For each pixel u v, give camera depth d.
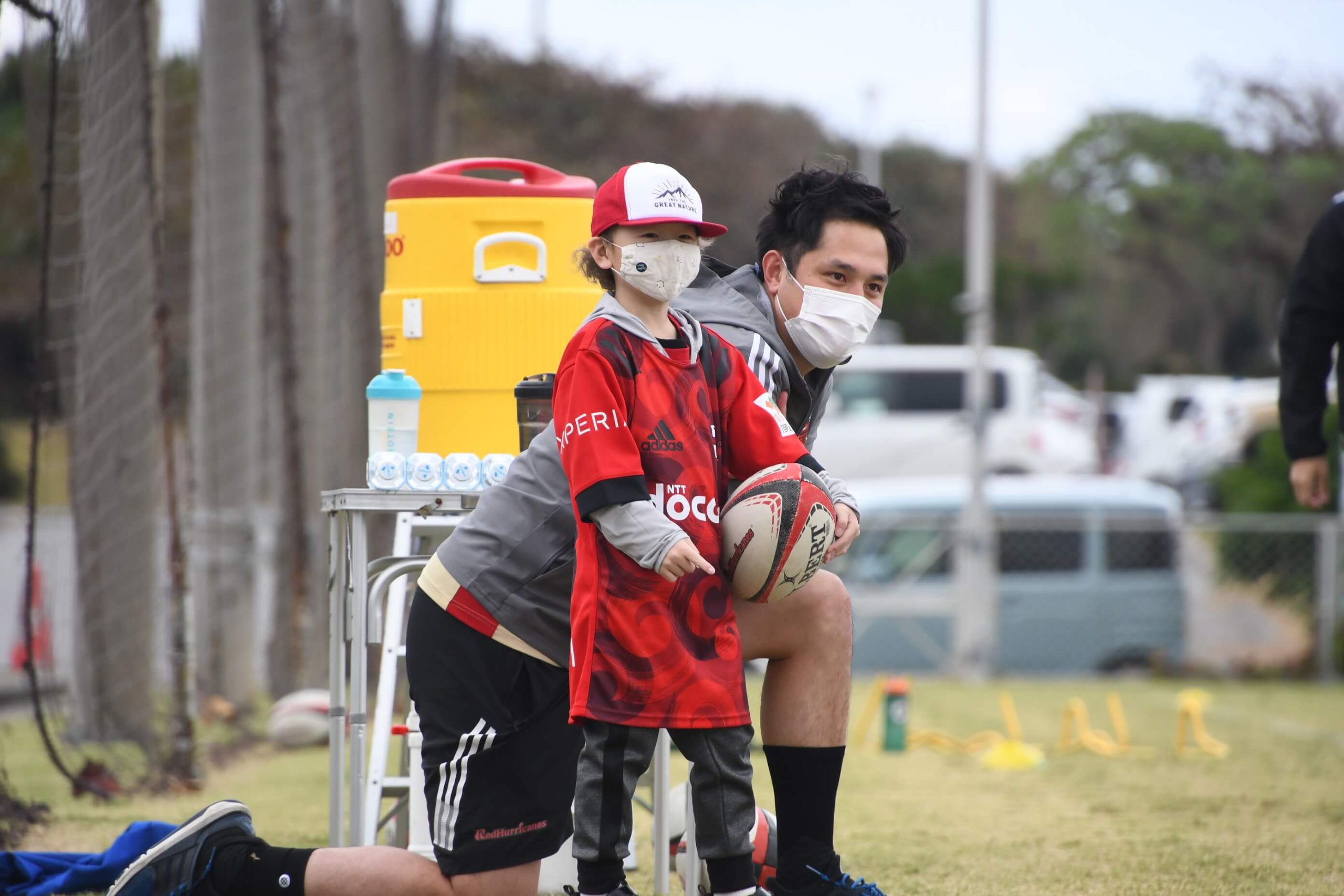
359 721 11.80
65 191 21.56
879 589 49.81
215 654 29.41
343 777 12.40
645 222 9.69
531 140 109.75
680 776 19.98
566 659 10.27
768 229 11.60
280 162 27.36
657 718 9.36
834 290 11.25
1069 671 48.75
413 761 13.03
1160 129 145.62
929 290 151.75
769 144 119.56
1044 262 161.12
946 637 48.41
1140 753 26.34
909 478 77.12
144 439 23.70
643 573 9.44
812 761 10.52
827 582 10.65
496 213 13.58
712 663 9.56
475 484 11.94
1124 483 55.06
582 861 9.45
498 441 13.49
